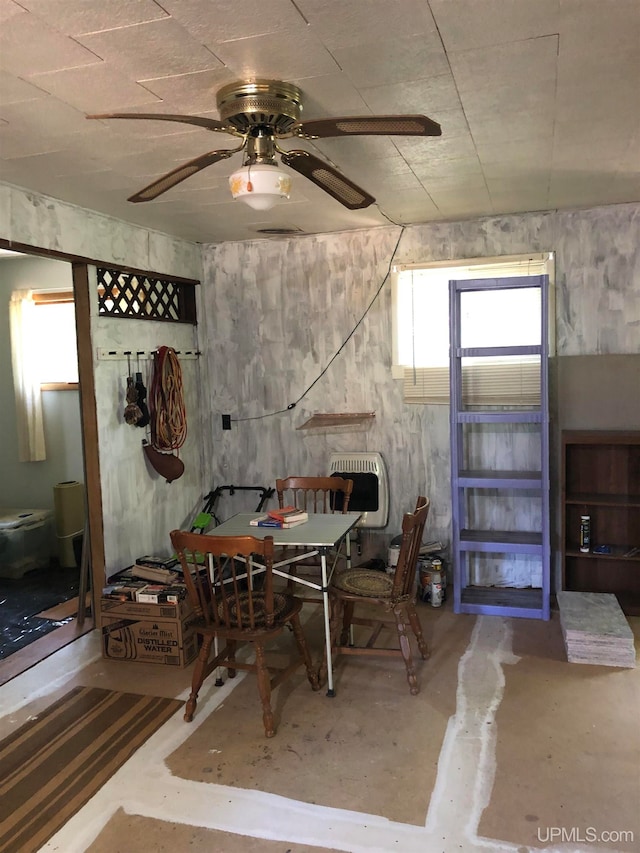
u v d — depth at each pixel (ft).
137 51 6.05
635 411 12.67
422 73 6.70
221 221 13.20
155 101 7.22
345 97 7.29
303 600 11.19
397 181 10.69
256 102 6.74
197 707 9.48
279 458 15.51
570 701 9.27
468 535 13.23
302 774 7.82
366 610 13.02
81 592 12.69
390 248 14.19
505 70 6.64
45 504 17.42
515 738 8.39
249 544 8.39
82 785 7.75
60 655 11.34
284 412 15.38
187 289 15.48
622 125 8.27
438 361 14.03
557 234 13.05
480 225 13.51
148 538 13.85
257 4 5.29
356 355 14.66
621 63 6.53
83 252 11.88
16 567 15.60
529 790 7.37
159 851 6.66
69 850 6.72
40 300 16.87
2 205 10.15
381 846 6.60
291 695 9.72
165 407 13.80
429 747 8.28
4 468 17.47
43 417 17.28
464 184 10.94
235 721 9.07
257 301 15.37
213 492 15.72
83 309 12.16
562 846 6.51
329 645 9.63
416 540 10.13
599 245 12.82
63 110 7.41
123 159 9.14
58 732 8.91
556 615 12.37
